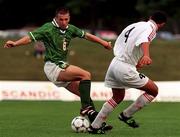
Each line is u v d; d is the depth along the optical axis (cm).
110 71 3406
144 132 3688
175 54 12662
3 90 7375
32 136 3428
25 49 12988
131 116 3544
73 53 12631
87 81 3628
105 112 3441
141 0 19050
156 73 11312
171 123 4419
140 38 3225
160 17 3322
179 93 7419
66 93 7400
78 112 5719
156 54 12631
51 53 3644
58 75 3647
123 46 3359
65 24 3597
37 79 10925
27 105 6706
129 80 3353
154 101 7362
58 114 5416
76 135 3434
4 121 4556
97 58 12381
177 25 18712
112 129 3816
